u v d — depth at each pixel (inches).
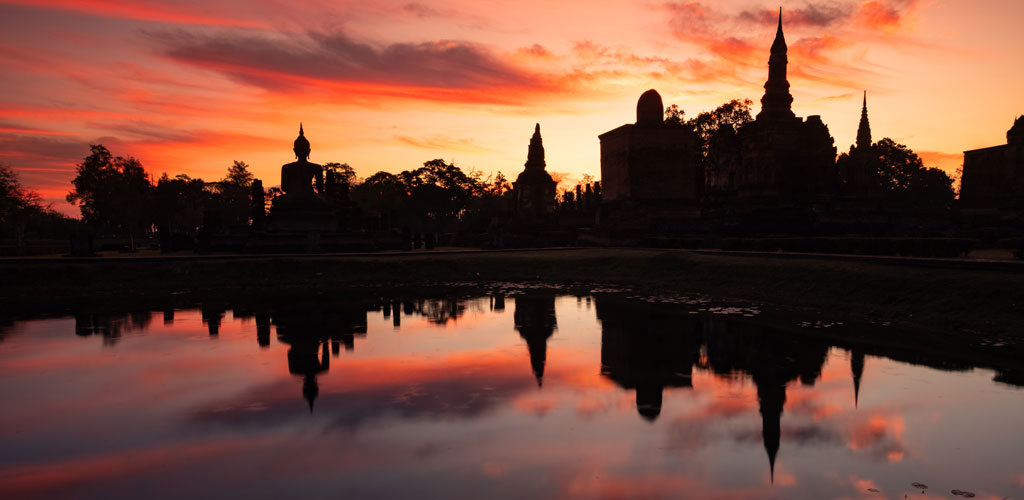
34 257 1322.6
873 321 743.1
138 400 433.4
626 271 1306.6
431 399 433.1
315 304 947.3
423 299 1008.2
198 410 409.4
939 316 701.9
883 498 277.9
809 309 844.6
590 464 317.7
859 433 362.9
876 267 887.1
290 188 1813.5
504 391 454.9
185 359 561.9
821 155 2066.9
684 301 963.3
